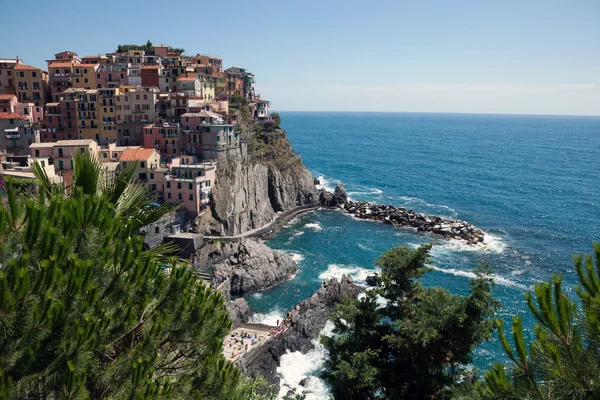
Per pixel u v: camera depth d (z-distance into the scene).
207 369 16.39
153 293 16.56
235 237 101.00
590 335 11.36
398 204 146.12
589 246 102.44
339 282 75.38
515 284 80.56
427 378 30.56
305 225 120.44
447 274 85.94
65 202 15.13
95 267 14.45
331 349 34.47
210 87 132.75
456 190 167.50
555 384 11.28
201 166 101.19
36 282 11.80
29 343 11.61
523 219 126.31
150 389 13.37
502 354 57.44
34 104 121.62
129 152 99.12
